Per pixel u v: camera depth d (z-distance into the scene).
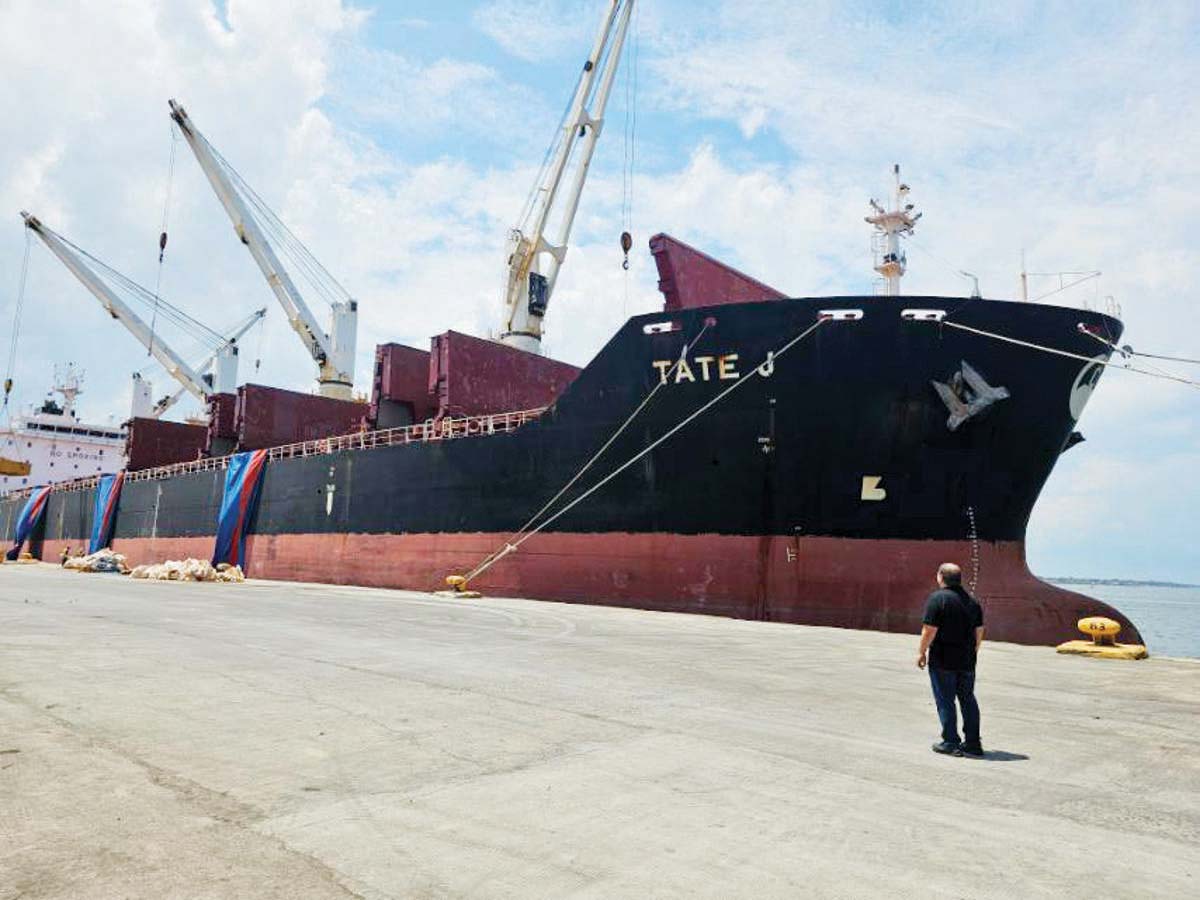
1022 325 18.09
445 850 4.24
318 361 49.56
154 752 5.89
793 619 18.89
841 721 7.80
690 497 20.44
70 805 4.71
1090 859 4.41
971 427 18.08
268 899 3.57
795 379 19.02
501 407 31.09
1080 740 7.34
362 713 7.40
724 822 4.80
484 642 13.00
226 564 35.38
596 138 37.41
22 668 9.21
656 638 14.42
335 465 32.12
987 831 4.80
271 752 6.00
